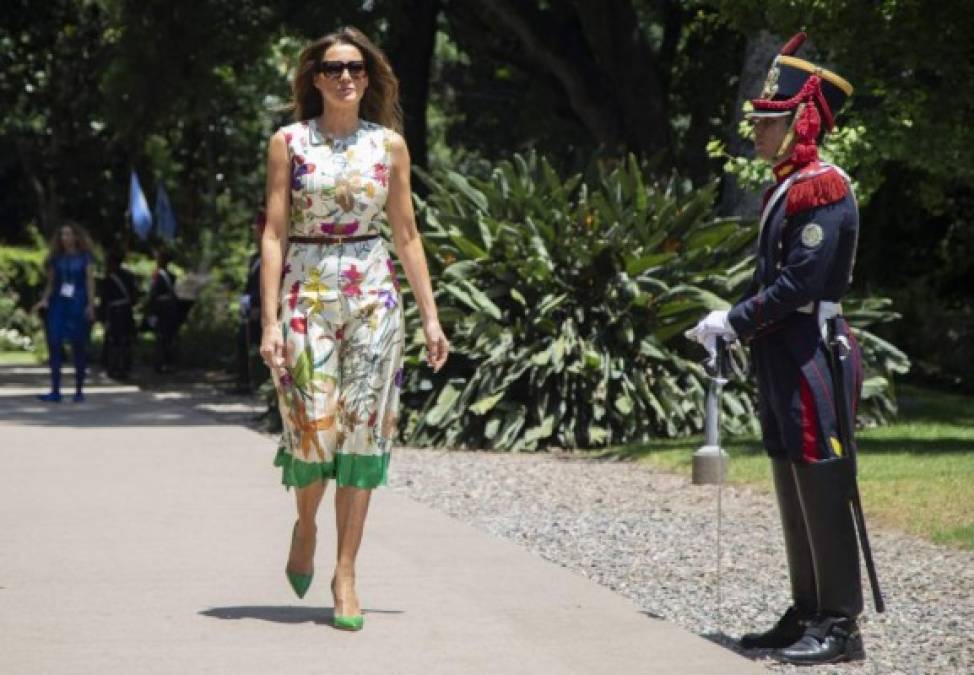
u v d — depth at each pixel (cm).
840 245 714
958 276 3045
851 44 1504
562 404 1717
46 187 4684
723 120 2939
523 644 748
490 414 1733
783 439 729
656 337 1753
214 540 1043
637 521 1174
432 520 1144
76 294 2338
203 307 3975
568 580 913
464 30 2988
